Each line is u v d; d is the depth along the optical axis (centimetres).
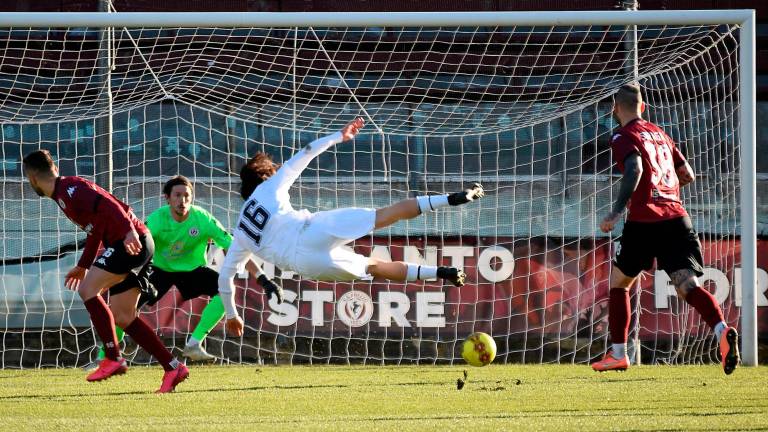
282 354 3109
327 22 2878
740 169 2817
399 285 3130
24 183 3222
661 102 3309
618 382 2284
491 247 3197
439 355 3166
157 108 3519
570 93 3550
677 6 3891
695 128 3497
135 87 3350
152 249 2131
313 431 1423
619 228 3303
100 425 1520
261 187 1931
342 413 1747
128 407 1853
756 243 3031
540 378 2409
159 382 2372
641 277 3103
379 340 3131
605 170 3469
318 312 3112
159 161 3453
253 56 3644
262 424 1522
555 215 3366
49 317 3133
